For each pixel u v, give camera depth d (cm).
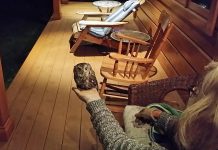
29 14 754
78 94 117
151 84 212
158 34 292
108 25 396
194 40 274
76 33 434
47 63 398
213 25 229
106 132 101
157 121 146
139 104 216
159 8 423
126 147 94
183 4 318
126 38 315
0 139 240
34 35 608
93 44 461
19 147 235
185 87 215
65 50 445
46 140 245
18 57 491
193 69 267
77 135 253
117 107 287
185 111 80
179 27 323
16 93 316
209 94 73
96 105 110
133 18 610
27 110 286
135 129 171
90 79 116
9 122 248
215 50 227
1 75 230
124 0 769
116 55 265
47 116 278
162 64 385
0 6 812
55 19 598
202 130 74
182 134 78
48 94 318
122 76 275
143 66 297
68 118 276
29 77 355
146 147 93
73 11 670
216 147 71
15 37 594
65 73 372
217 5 222
